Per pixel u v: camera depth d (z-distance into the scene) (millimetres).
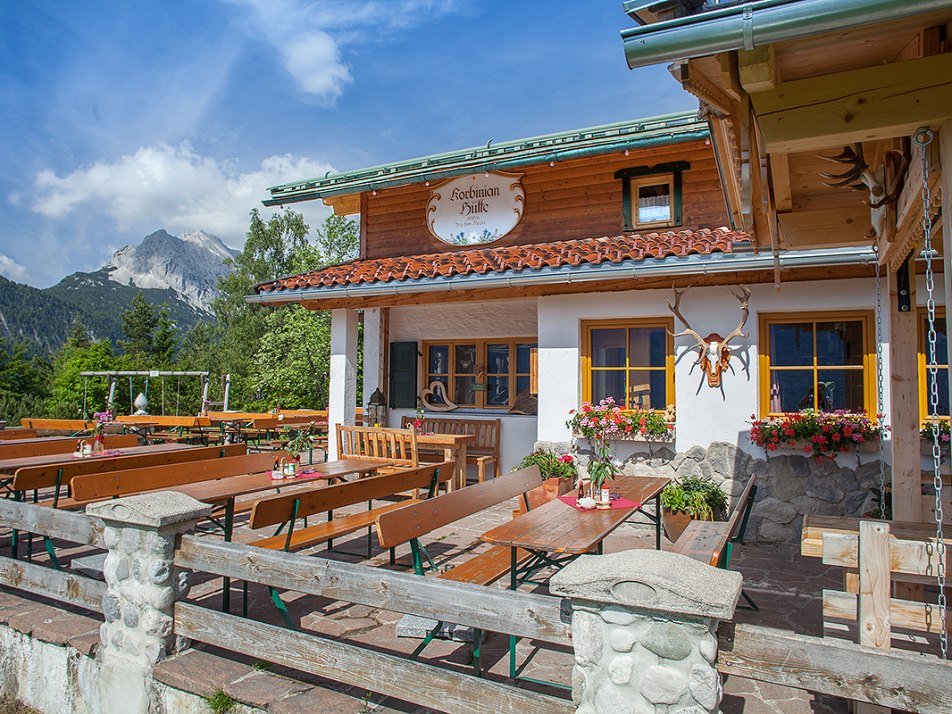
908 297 4309
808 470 6664
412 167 9578
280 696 3229
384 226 10398
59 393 23875
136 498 3734
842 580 5398
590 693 2400
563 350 7898
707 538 4055
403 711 3113
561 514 4488
